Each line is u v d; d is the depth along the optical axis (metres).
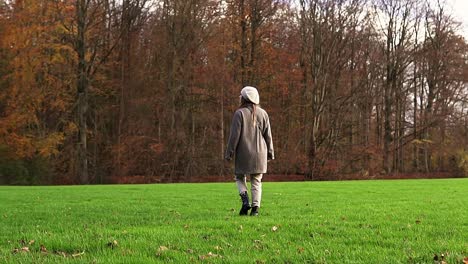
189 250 4.54
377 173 42.38
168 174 39.19
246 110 7.48
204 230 5.85
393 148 46.28
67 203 10.88
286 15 42.84
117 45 41.19
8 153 34.81
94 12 36.97
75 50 36.66
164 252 4.44
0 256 4.31
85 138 36.53
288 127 43.22
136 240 5.04
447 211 8.23
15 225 6.82
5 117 36.19
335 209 8.76
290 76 43.09
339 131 42.78
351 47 44.19
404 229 5.92
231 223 6.41
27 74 36.25
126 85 41.00
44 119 37.56
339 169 40.91
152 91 41.44
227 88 40.88
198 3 40.97
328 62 41.69
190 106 41.31
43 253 4.48
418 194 13.27
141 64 41.94
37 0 36.22
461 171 43.78
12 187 20.44
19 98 36.16
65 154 37.44
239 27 41.84
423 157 48.53
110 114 41.19
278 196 12.67
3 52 36.59
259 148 7.50
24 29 36.28
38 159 35.34
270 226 6.18
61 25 35.94
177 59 40.78
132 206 9.84
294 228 5.99
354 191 14.92
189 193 14.39
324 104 41.62
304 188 17.05
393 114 47.25
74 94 38.47
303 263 4.01
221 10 41.47
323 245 4.78
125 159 38.84
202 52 42.00
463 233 5.54
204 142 41.00
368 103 45.88
